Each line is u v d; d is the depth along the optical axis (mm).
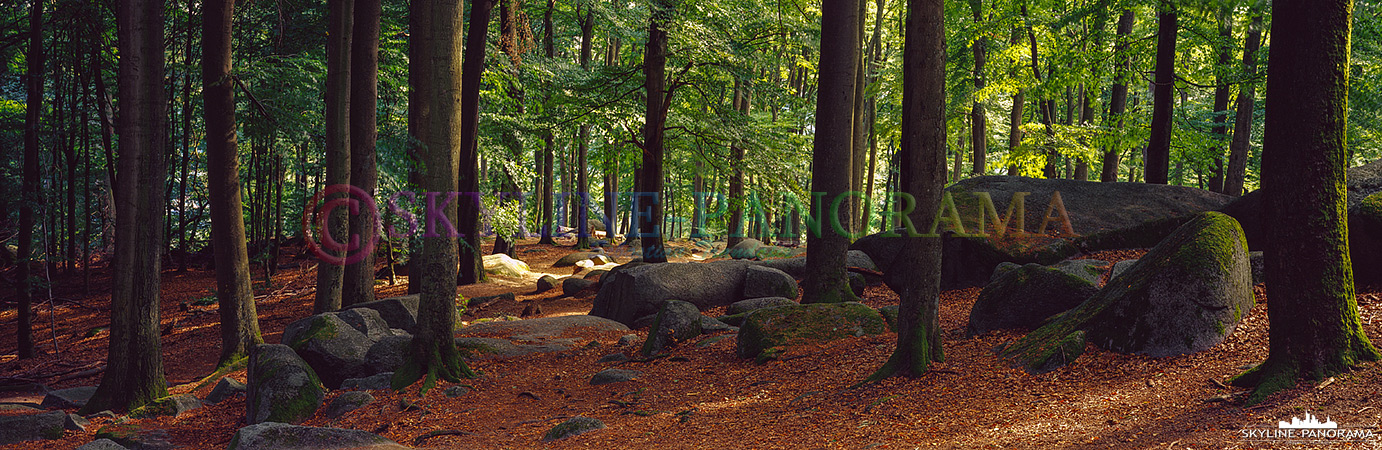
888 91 28000
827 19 12477
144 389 9609
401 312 13516
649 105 20812
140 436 8141
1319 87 5387
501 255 24422
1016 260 13195
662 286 14016
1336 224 5496
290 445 5891
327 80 14398
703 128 21734
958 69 24172
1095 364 6961
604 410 8008
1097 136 20609
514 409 8344
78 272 29031
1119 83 19625
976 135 26016
